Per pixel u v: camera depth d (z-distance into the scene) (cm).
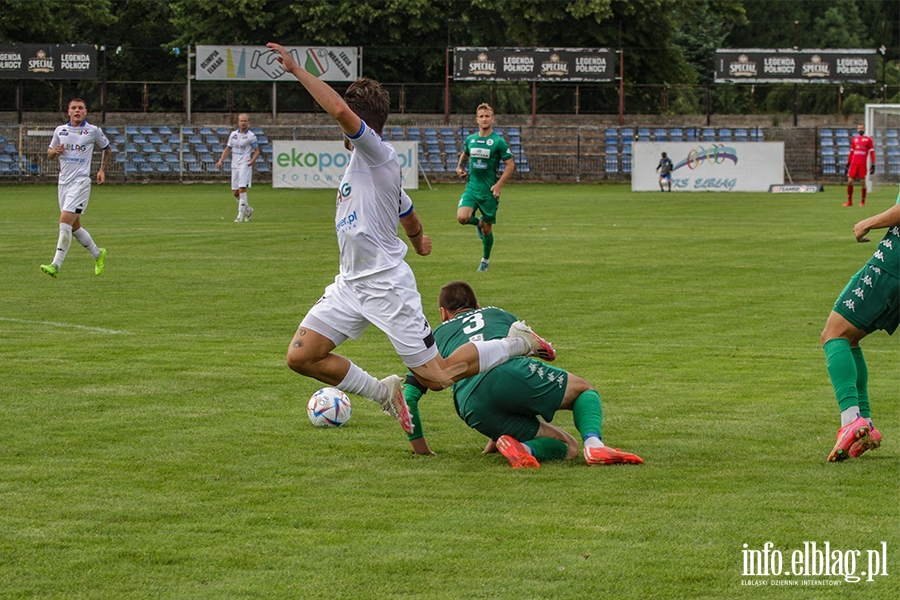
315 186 6362
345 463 888
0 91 7656
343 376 870
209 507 754
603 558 650
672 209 4662
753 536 690
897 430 1014
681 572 627
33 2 8038
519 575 621
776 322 1698
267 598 586
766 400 1148
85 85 7812
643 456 913
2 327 1591
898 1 12231
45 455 895
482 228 2325
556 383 906
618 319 1720
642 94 8569
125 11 9088
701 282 2186
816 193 6247
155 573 624
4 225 3594
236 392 1170
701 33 10650
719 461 895
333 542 679
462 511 747
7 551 660
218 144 7331
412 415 916
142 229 3428
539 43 8719
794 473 850
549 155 7694
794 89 8119
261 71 7269
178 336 1527
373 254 838
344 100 848
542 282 2170
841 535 693
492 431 916
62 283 2111
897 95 8869
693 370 1317
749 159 6475
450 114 8081
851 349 943
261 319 1686
